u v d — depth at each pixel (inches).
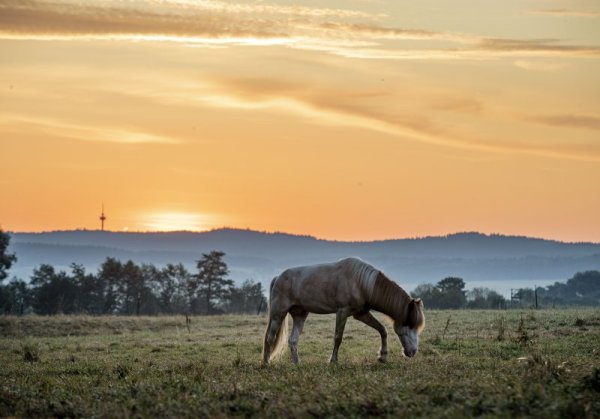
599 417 442.9
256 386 607.5
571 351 840.9
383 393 525.3
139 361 960.3
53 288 4057.6
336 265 820.0
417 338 812.0
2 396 600.4
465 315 1556.3
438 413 458.3
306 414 487.5
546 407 450.6
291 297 831.7
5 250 3695.9
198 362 892.0
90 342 1323.8
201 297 4451.3
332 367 724.7
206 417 495.5
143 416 502.3
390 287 800.9
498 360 748.6
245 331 1483.8
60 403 578.6
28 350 1074.1
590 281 5472.4
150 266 4456.2
